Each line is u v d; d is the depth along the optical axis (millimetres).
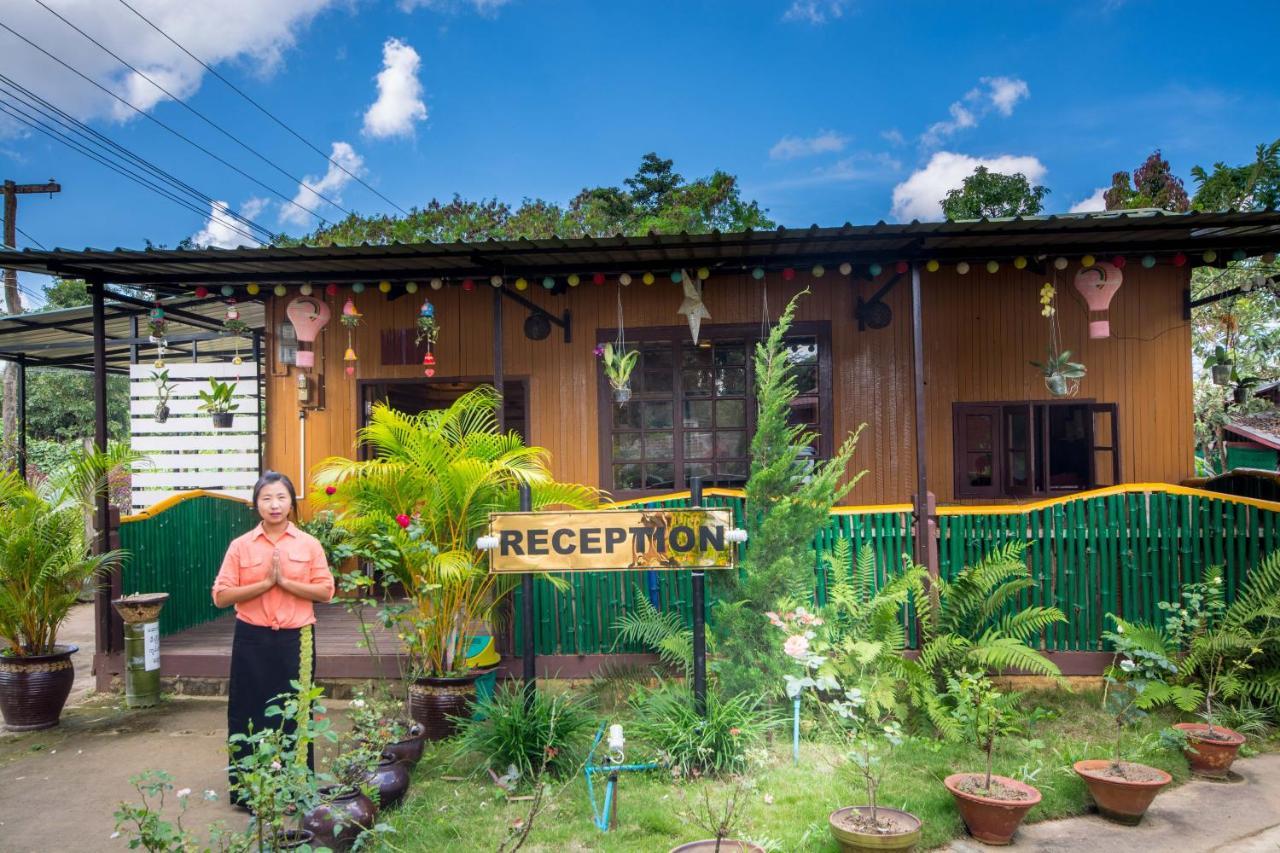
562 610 6328
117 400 20828
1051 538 6102
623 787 4625
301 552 4586
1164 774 4434
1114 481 7859
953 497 7961
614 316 8312
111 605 6941
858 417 8055
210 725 6062
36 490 7207
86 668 7938
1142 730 5387
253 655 4508
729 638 5355
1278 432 13039
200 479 8742
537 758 4738
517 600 6320
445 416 5906
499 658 6133
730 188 21266
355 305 8609
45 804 4715
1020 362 7992
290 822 3871
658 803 4391
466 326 8469
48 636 6230
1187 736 4918
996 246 6730
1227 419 14055
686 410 8250
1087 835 4195
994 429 7996
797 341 8172
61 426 20078
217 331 10180
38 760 5430
